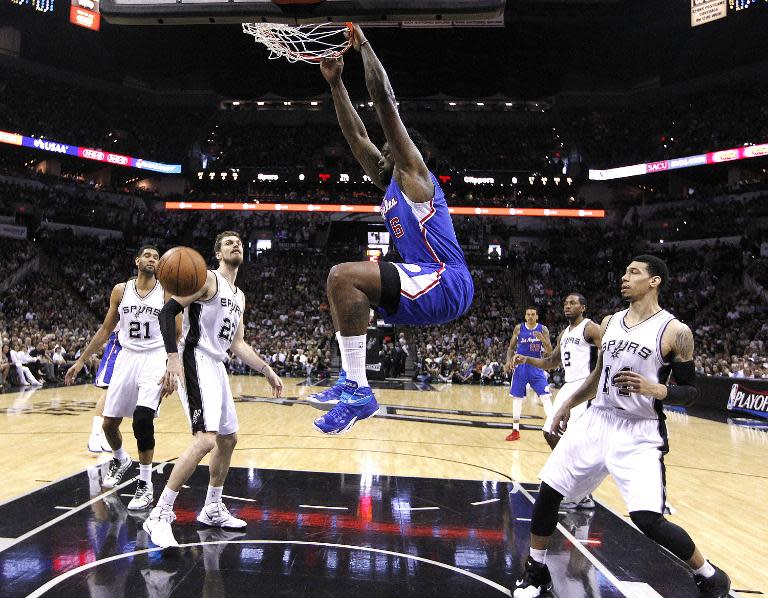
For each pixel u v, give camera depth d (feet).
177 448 23.57
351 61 96.27
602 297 90.74
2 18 93.35
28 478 18.01
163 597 9.85
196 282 11.69
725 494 18.90
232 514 14.97
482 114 114.93
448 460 23.08
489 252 105.09
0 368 46.39
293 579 10.84
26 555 11.66
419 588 10.64
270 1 9.20
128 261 94.27
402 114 115.34
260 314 84.84
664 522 10.24
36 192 91.15
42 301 76.33
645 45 95.66
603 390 11.16
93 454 21.68
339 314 7.94
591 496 18.08
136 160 101.71
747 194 86.48
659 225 95.91
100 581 10.45
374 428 31.50
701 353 66.49
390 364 71.72
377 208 101.71
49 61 102.01
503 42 93.40
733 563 12.58
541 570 10.67
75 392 44.68
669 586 11.18
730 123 92.68
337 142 111.55
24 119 91.86
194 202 102.37
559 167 108.27
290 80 106.42
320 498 16.74
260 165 109.60
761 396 40.68
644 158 102.32
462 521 14.93
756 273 78.54
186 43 94.63
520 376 28.30
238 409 37.88
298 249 102.63
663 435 10.81
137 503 15.07
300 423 32.09
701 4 82.74
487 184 105.91
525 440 28.63
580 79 110.11
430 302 7.97
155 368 16.08
